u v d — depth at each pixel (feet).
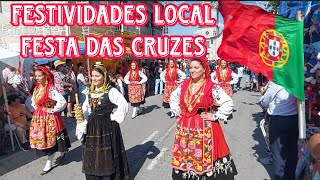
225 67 31.63
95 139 14.53
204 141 12.12
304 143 13.00
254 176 16.12
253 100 44.60
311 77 14.43
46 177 17.15
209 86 12.24
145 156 19.80
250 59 11.32
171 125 28.55
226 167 12.37
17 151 21.86
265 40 11.12
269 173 16.51
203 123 12.20
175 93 13.16
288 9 15.89
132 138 24.20
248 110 35.86
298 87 11.03
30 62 38.01
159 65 54.85
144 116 33.63
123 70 48.70
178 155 12.59
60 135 18.13
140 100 32.99
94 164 14.52
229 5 11.20
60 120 18.29
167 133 25.48
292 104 12.91
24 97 27.32
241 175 16.26
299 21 10.85
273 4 26.84
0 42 45.50
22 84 27.71
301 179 14.25
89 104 15.03
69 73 32.53
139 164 18.39
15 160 19.97
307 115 14.88
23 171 18.15
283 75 11.12
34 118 17.53
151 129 27.14
